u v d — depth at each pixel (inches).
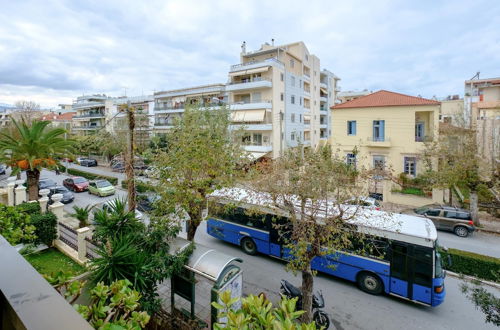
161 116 1630.2
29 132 627.8
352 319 335.9
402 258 357.7
